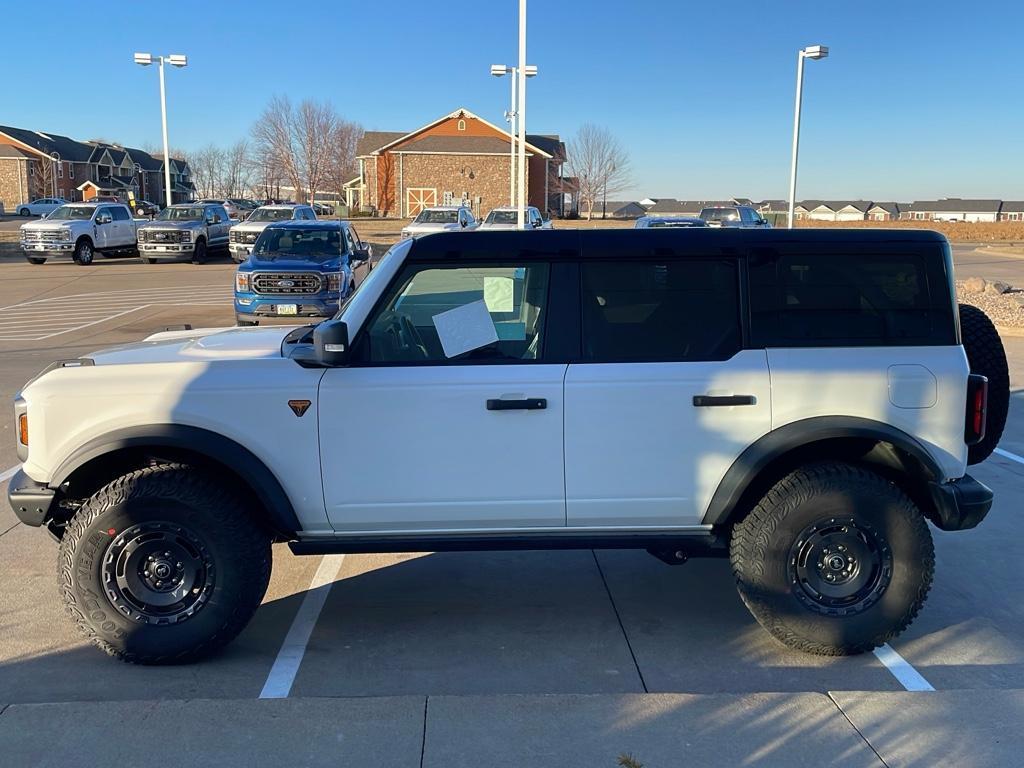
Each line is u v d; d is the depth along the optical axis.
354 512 3.87
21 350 12.85
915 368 3.84
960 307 4.56
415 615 4.44
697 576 4.96
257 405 3.78
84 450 3.73
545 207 61.91
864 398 3.84
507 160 60.34
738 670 3.86
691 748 3.12
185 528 3.73
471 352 3.86
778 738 3.18
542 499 3.88
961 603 4.58
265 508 3.81
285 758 3.07
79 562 3.73
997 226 60.72
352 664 3.91
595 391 3.80
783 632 3.88
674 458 3.86
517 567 5.09
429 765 3.03
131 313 17.44
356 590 4.77
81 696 3.61
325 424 3.80
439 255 3.85
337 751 3.11
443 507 3.87
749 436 3.85
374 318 3.87
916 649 4.06
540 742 3.16
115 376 3.80
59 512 4.05
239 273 14.02
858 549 3.85
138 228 28.83
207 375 3.80
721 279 3.88
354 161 69.00
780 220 46.34
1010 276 27.16
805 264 3.88
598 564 5.14
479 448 3.83
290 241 14.87
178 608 3.80
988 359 4.41
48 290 21.41
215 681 3.75
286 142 66.62
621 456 3.85
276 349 4.20
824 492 3.78
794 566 3.84
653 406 3.82
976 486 3.91
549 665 3.90
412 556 5.27
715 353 3.85
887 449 3.94
